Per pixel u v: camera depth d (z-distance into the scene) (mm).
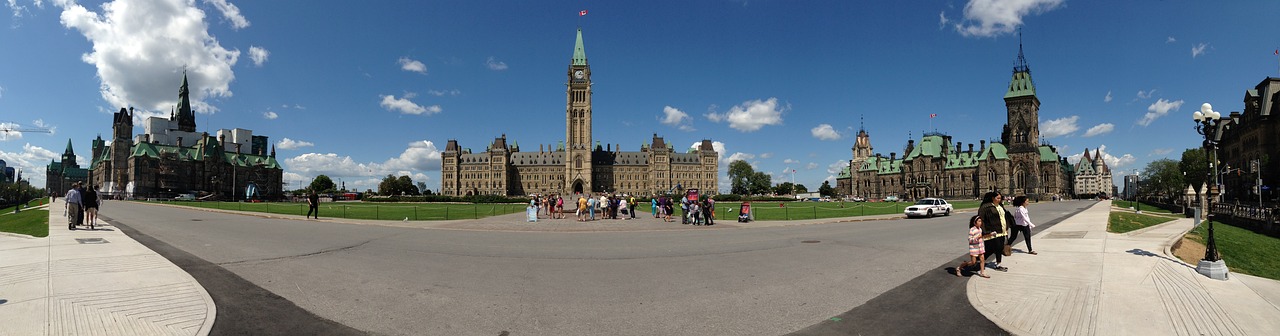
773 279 12219
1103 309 9070
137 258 14367
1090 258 15117
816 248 18906
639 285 11477
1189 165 95500
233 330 7793
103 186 171375
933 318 8688
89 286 10438
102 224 28516
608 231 28531
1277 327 8156
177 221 34250
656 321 8500
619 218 41219
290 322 8297
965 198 155750
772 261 15367
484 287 11188
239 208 62469
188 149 176500
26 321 7875
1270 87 57594
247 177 189625
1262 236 28453
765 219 41406
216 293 10289
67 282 10797
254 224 31797
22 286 10352
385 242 20766
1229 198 69000
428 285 11367
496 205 78938
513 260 15539
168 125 185500
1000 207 13578
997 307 9352
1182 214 47312
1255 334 7777
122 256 14750
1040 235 23531
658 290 10914
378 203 91500
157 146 169125
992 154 150375
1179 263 14336
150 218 37625
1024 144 146750
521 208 65188
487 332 7855
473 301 9812
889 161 185875
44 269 12367
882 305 9586
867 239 22594
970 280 11938
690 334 7797
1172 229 27141
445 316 8742
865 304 9672
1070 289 10688
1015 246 18703
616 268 13977
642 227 31203
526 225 32500
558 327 8133
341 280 11875
